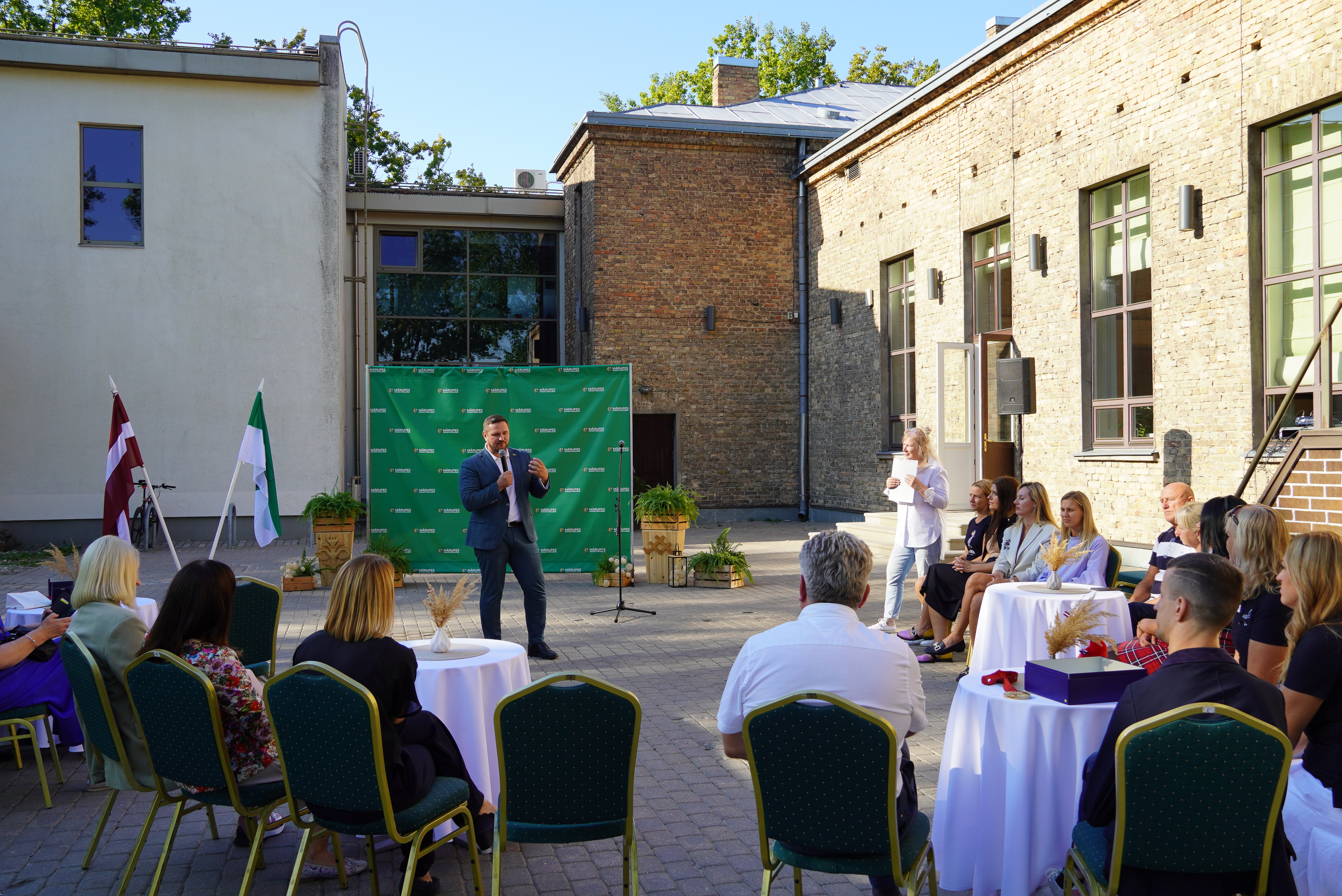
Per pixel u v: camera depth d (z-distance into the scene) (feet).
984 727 12.26
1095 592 20.74
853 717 9.83
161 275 56.08
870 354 59.93
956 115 50.08
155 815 13.91
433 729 12.73
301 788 11.45
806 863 10.48
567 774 10.96
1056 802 11.74
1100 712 11.70
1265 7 32.83
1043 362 43.86
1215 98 34.81
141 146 56.29
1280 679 13.03
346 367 66.39
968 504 48.32
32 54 54.13
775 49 132.98
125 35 92.68
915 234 54.24
